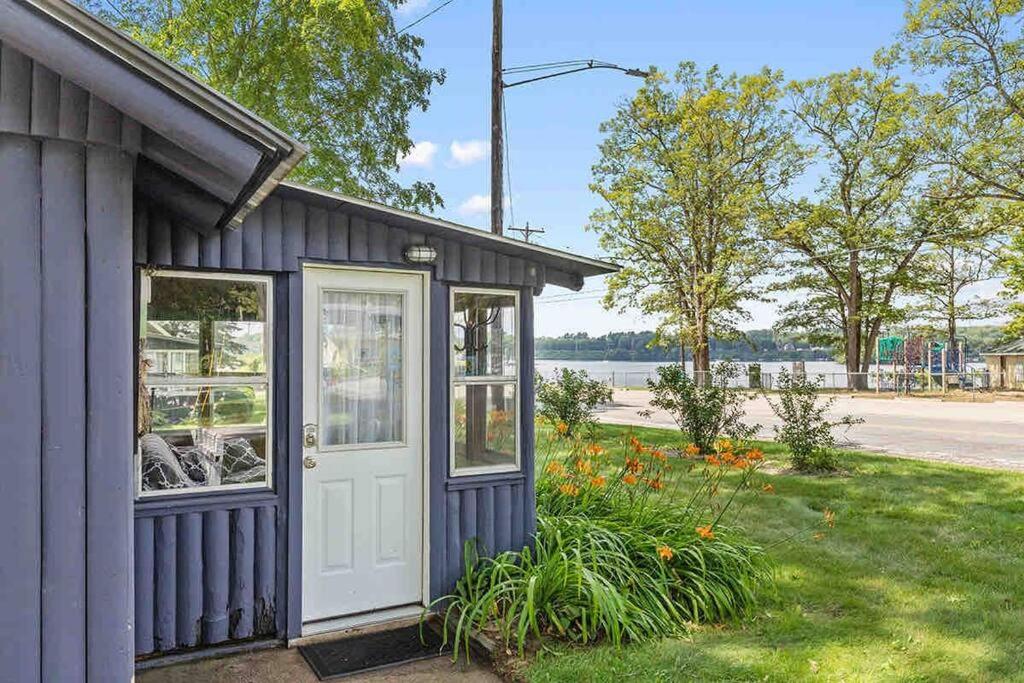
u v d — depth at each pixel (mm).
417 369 4266
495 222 9648
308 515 3902
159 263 3471
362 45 13508
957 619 4020
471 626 3793
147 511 3424
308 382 3926
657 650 3551
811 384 9719
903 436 13320
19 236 2029
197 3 13430
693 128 27516
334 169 13977
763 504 7090
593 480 5039
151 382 3521
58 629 2057
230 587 3637
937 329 31281
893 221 28172
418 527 4234
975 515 6617
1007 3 19078
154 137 2186
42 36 1871
